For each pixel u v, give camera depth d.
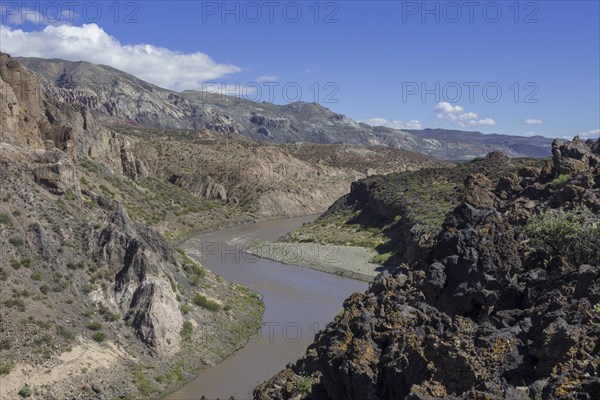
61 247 44.19
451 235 26.58
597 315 16.08
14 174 50.19
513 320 20.33
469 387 15.88
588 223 25.91
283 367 40.31
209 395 36.09
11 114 62.28
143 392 35.59
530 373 15.78
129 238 46.62
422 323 21.34
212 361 41.19
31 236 43.53
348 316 26.30
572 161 40.56
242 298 54.78
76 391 33.62
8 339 34.62
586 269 18.80
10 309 36.62
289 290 63.12
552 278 21.36
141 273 44.00
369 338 20.89
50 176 52.31
